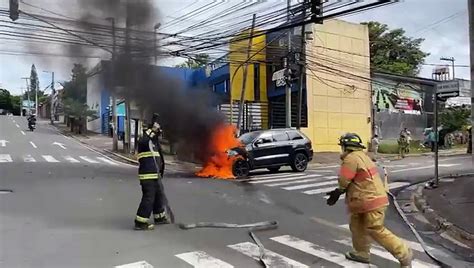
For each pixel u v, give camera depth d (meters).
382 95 32.97
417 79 33.19
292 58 23.06
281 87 28.81
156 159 7.86
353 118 30.02
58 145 31.09
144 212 7.62
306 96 28.17
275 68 29.00
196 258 6.02
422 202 10.33
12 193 11.28
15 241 6.74
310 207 10.05
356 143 5.70
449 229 7.78
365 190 5.54
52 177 14.75
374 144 26.05
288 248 6.60
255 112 29.64
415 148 32.28
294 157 18.06
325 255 6.23
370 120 30.89
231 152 16.17
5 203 9.86
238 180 15.19
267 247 6.64
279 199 11.11
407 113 34.53
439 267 5.79
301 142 18.38
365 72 30.64
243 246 6.66
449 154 29.02
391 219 8.92
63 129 50.41
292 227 8.02
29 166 18.11
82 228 7.65
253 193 12.05
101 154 26.91
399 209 9.91
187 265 5.71
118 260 5.88
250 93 29.64
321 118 28.62
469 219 8.34
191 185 13.52
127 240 6.90
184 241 6.91
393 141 31.52
